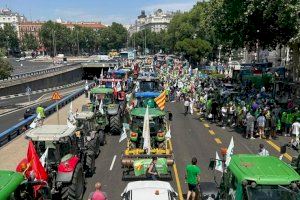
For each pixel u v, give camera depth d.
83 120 19.39
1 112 43.75
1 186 8.67
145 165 15.69
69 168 13.00
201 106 35.44
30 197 10.31
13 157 20.14
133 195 10.77
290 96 35.59
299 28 28.94
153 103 27.23
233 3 35.72
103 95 27.17
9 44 184.12
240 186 9.04
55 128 14.26
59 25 194.00
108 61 110.06
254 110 26.48
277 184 8.81
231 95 33.31
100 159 20.17
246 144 23.34
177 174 17.50
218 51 94.50
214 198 11.88
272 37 42.16
